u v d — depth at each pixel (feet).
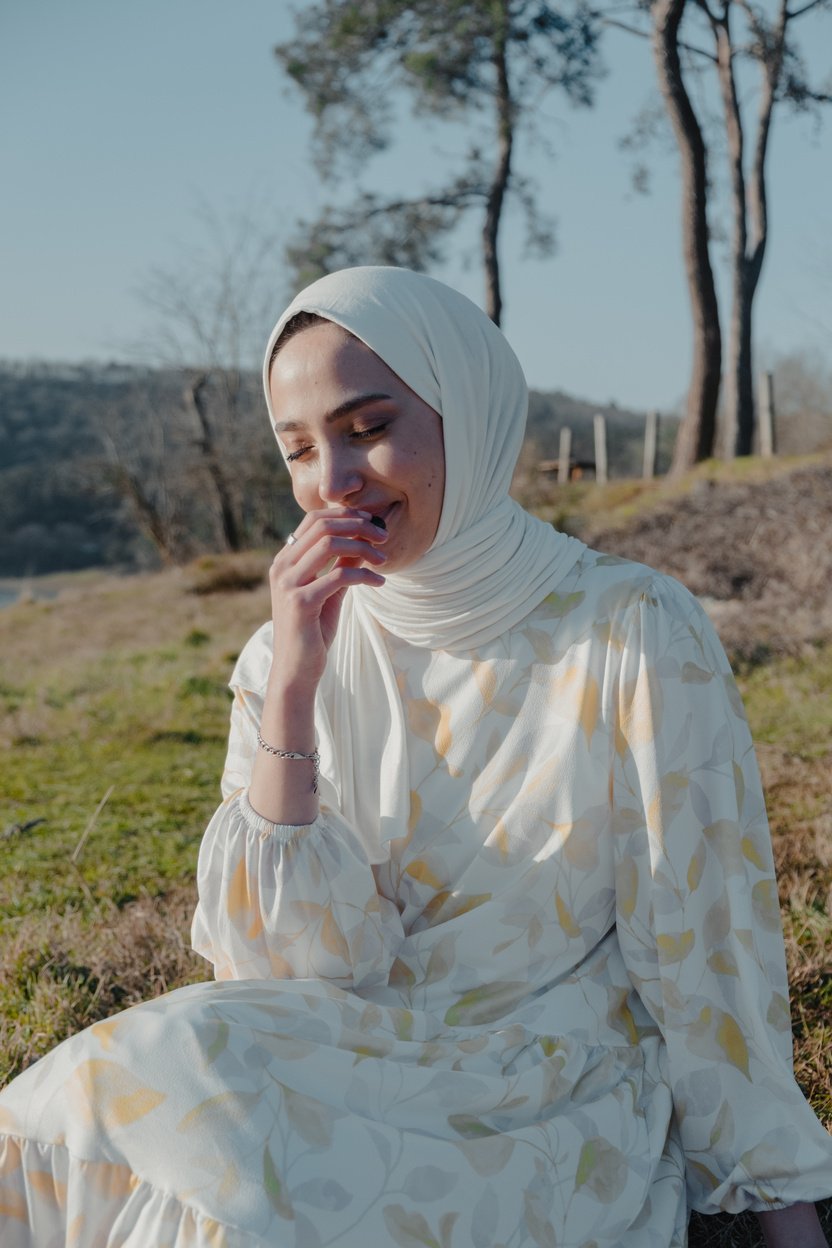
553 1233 4.00
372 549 4.72
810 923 8.79
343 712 5.40
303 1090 3.88
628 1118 4.53
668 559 30.73
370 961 4.87
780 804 12.35
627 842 4.85
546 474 71.87
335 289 4.78
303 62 65.36
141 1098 3.65
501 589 5.00
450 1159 3.85
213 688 26.58
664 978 4.74
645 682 4.76
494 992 4.83
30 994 8.54
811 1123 4.63
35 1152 3.74
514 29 62.49
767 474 45.42
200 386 100.17
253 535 105.19
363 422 4.72
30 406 248.11
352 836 5.04
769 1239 4.75
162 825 14.64
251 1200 3.44
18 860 12.92
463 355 4.82
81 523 203.92
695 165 55.36
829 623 21.80
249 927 4.86
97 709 24.91
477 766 5.08
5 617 59.72
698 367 56.90
